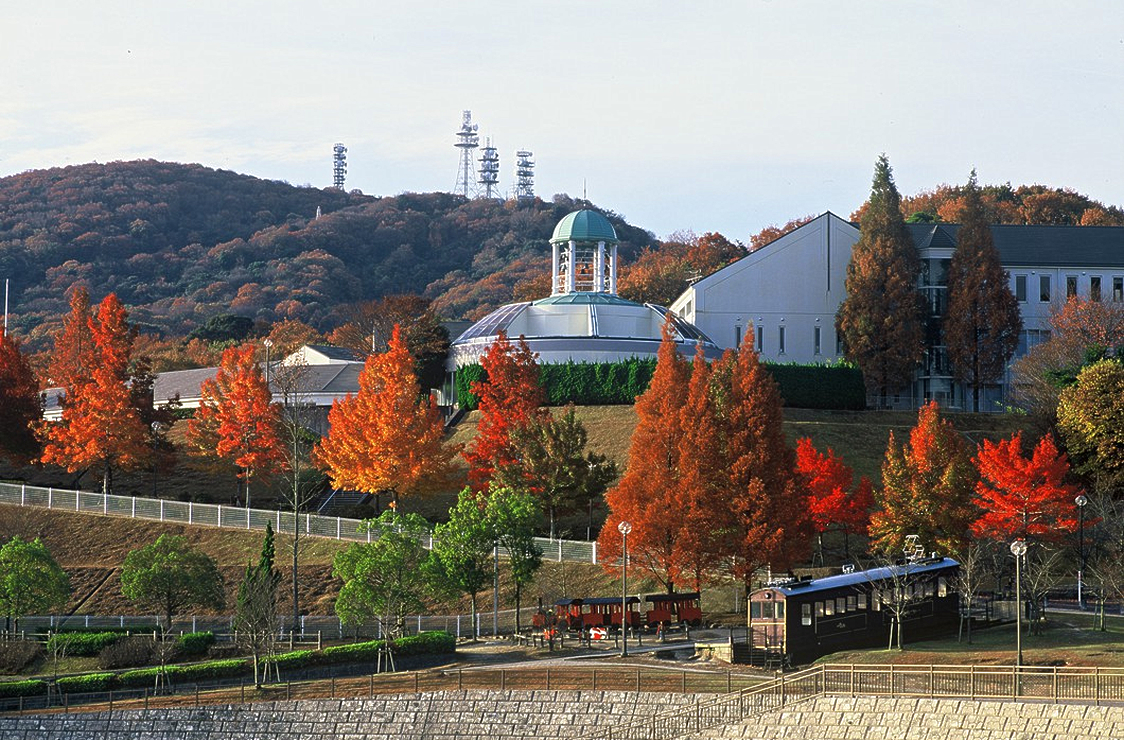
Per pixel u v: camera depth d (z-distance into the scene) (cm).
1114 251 14775
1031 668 6044
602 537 8650
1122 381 9931
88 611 9131
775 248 14575
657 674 6762
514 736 6444
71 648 8038
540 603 8181
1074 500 9031
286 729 6656
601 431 12062
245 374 11162
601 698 6412
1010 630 7769
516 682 6744
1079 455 10144
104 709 6788
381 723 6594
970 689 5956
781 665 6888
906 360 13538
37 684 7094
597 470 9756
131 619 8700
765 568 8812
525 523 8250
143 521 10706
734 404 8719
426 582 7806
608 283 15438
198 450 11375
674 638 7838
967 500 8600
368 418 10294
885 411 13138
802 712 6053
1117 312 12812
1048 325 13800
